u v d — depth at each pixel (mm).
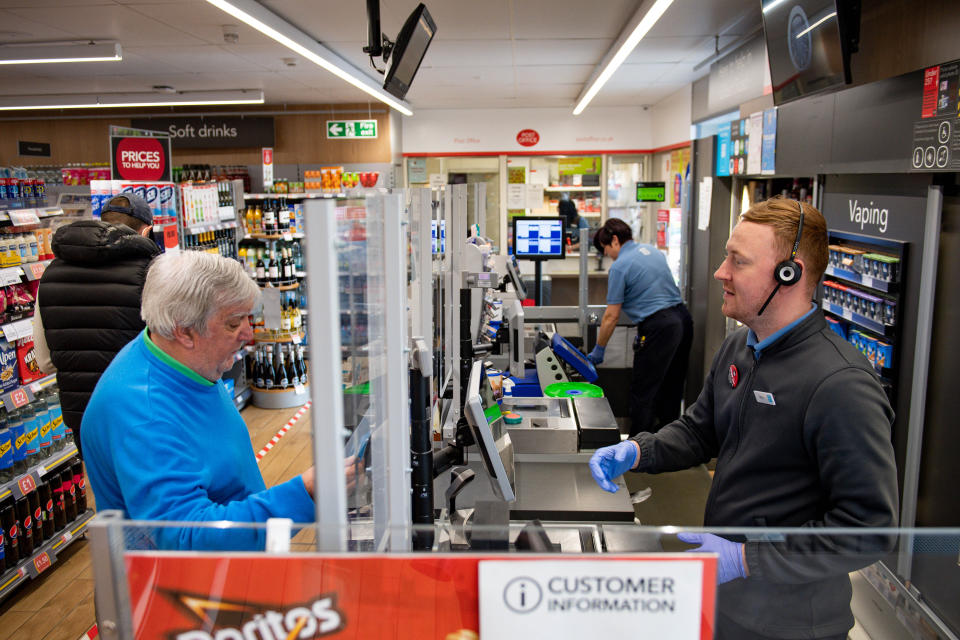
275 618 779
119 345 2518
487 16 5242
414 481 1360
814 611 940
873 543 938
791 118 3848
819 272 1465
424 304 2465
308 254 740
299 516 1300
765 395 1466
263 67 7371
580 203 11516
